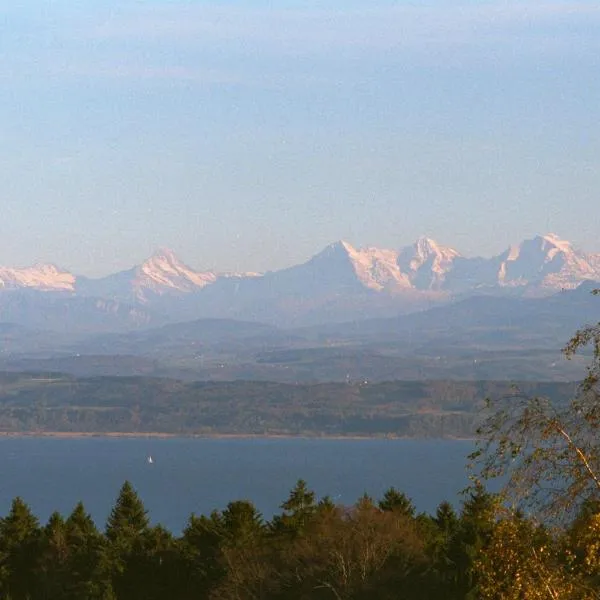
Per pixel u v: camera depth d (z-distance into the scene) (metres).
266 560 148.75
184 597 172.25
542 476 50.16
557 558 50.38
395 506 171.75
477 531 133.00
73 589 187.75
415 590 137.12
